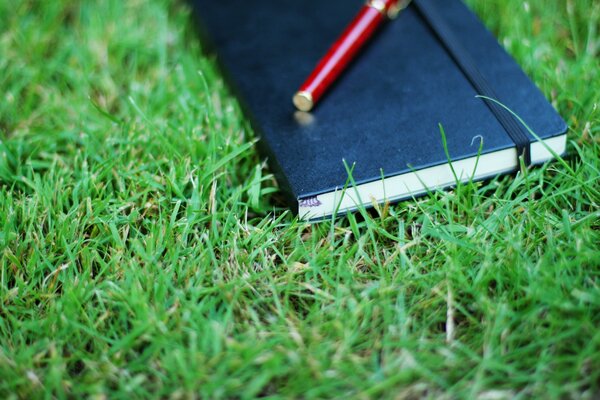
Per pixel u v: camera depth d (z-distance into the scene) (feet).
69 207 1.66
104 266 1.56
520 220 1.59
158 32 1.98
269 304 1.53
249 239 1.60
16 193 1.71
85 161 1.70
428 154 1.61
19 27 1.99
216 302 1.52
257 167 1.66
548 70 1.79
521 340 1.46
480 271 1.52
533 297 1.48
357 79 1.74
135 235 1.63
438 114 1.67
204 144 1.74
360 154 1.62
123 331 1.52
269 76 1.77
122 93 1.90
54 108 1.84
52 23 2.01
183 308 1.51
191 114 1.80
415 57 1.76
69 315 1.51
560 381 1.42
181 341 1.48
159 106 1.85
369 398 1.41
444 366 1.44
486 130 1.63
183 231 1.60
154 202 1.65
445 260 1.56
